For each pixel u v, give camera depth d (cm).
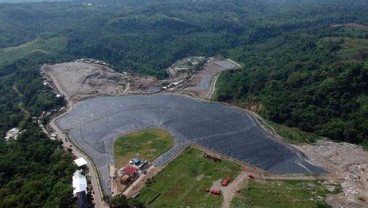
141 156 18525
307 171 16950
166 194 15412
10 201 13938
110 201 14625
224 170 17025
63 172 16562
